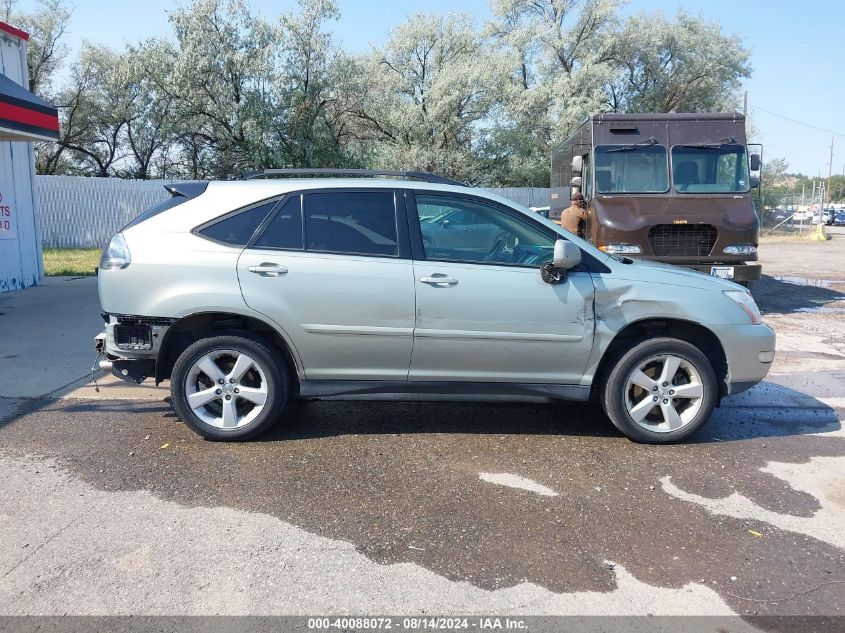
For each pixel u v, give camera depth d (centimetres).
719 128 1084
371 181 501
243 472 441
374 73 3075
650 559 345
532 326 482
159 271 472
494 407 587
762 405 610
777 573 334
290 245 482
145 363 489
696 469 459
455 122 3083
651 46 3481
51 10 2938
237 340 479
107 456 465
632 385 498
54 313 993
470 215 497
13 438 497
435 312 477
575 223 1109
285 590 314
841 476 452
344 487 422
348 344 481
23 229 1261
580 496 415
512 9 3775
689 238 1033
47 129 1070
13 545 348
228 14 2719
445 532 369
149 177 3266
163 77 2766
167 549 347
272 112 2755
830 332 973
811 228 3700
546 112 3241
